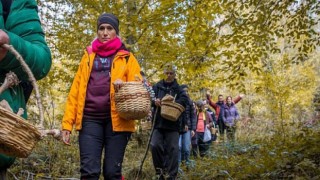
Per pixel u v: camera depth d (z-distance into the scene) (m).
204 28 7.20
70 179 5.90
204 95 13.16
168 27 7.22
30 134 1.49
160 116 6.43
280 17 7.76
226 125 12.66
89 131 3.91
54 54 8.44
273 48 8.09
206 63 7.64
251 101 19.19
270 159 6.46
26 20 1.82
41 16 7.98
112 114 3.90
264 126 13.56
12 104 1.70
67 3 7.90
